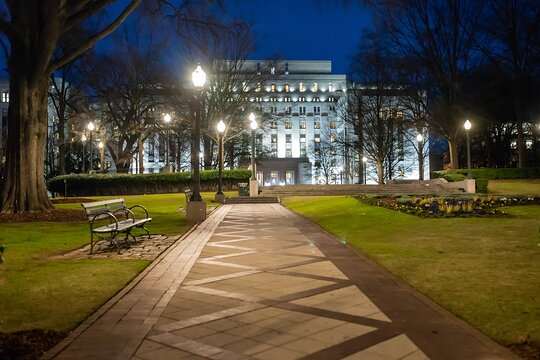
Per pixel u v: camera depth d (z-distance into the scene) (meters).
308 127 121.06
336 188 38.00
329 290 7.40
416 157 102.19
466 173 42.69
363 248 11.38
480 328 5.50
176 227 16.66
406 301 6.70
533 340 5.04
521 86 44.69
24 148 20.95
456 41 43.97
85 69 49.22
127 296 7.09
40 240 13.23
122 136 52.69
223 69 49.28
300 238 13.60
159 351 4.84
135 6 20.92
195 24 25.80
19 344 4.97
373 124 59.66
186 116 49.53
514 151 68.50
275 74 57.62
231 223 18.06
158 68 50.50
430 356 4.63
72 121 52.38
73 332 5.43
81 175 42.62
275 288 7.56
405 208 18.66
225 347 4.95
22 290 7.39
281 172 118.06
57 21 19.42
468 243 11.44
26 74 20.81
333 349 4.86
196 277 8.42
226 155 69.69
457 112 45.16
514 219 15.50
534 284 7.41
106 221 18.61
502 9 43.47
